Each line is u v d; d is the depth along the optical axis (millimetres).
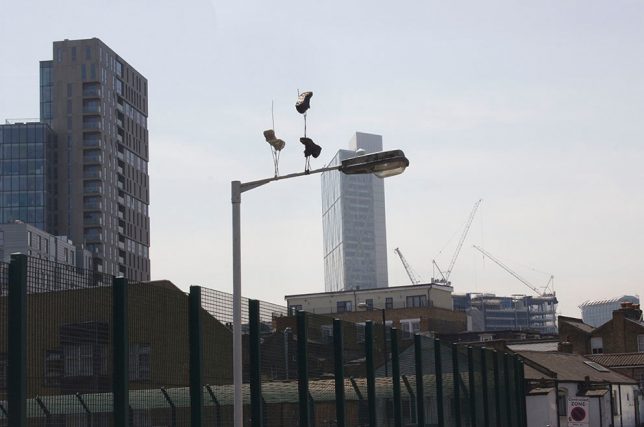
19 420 11727
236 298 15820
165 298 15812
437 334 107375
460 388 32750
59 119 188000
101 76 188625
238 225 16000
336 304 131625
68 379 12914
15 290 11977
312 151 16250
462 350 33531
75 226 183875
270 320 20000
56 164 187000
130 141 199625
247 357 18812
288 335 20688
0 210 183000
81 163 185750
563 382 55375
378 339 25594
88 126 186625
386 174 16406
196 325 16688
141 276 199875
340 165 16359
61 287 12953
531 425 51938
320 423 21766
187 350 16531
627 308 90125
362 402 24016
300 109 16328
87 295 13562
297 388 20844
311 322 21781
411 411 27438
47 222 183750
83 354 13305
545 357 60625
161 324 15602
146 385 14984
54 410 12570
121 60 198375
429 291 128875
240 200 16062
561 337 90625
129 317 14570
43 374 12391
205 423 17031
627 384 64875
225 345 17984
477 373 34969
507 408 41188
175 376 16000
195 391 16500
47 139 185500
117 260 189250
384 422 25359
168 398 15672
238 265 15922
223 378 17875
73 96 187500
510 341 92562
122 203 193875
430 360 29453
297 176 16203
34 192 183250
